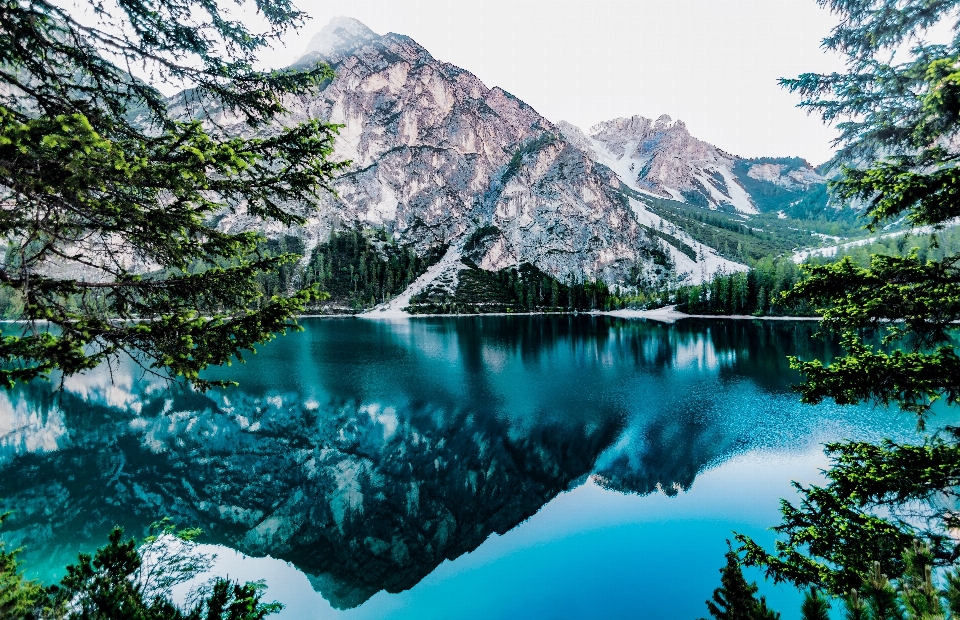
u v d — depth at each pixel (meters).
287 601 17.36
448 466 28.31
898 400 6.27
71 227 4.46
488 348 71.75
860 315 6.26
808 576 6.17
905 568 4.18
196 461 29.22
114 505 24.08
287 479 27.03
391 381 47.97
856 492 6.30
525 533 20.81
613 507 22.39
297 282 157.12
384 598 17.48
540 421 34.91
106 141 3.81
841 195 6.84
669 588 16.12
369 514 23.53
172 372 4.77
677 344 71.38
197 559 12.10
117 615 4.19
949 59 5.03
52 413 38.16
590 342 77.25
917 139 6.58
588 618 15.20
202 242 5.48
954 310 5.76
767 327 89.44
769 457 26.55
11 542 20.62
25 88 4.82
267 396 42.50
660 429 32.34
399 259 191.38
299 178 5.72
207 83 5.81
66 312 4.42
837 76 7.24
